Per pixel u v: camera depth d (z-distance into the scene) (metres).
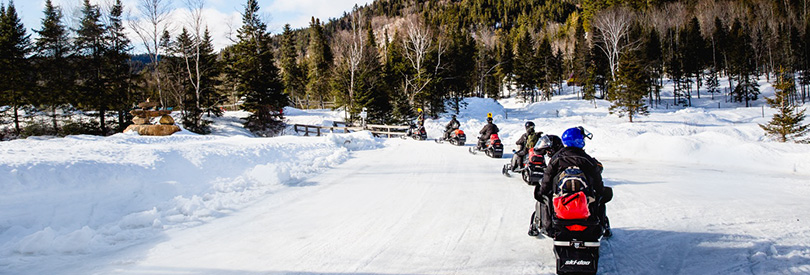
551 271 3.56
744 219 4.95
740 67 67.06
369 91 35.97
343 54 41.44
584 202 3.16
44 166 5.86
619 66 44.69
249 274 3.55
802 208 5.46
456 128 19.50
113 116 34.12
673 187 7.31
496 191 7.46
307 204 6.46
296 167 10.27
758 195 6.46
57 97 30.70
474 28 153.12
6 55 30.30
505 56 84.00
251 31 37.84
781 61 73.69
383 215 5.71
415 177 9.24
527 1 177.00
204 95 37.41
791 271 3.26
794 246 3.85
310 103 64.56
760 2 91.19
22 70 30.98
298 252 4.14
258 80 35.84
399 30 54.59
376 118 36.69
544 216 3.81
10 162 5.79
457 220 5.39
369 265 3.75
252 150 10.94
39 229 4.72
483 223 5.23
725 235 4.32
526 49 78.62
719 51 80.31
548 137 5.26
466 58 57.12
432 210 5.99
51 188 5.56
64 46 31.34
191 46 34.69
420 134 23.09
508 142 20.88
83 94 30.30
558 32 128.12
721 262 3.58
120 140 12.56
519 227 5.02
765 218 4.97
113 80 31.69
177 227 5.11
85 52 31.16
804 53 70.44
